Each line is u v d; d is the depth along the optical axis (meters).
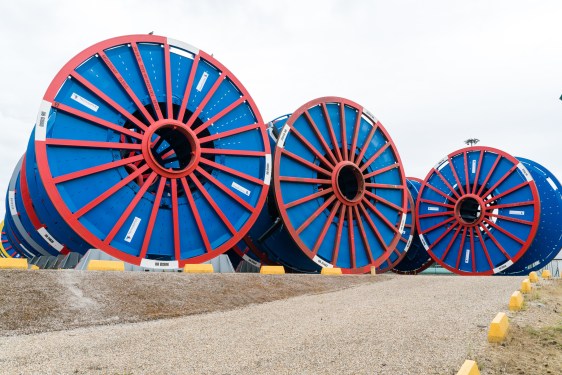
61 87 22.23
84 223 22.00
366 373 7.40
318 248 31.44
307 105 32.81
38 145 21.05
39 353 9.29
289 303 17.09
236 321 13.21
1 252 59.28
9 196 32.09
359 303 16.48
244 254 33.19
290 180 30.61
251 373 7.65
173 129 25.83
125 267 22.62
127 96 24.27
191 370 7.94
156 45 25.73
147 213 24.23
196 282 18.30
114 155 23.44
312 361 8.25
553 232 43.84
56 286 14.75
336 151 33.62
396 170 37.75
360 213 34.66
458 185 47.47
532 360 8.05
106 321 13.18
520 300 14.06
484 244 45.22
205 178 26.48
